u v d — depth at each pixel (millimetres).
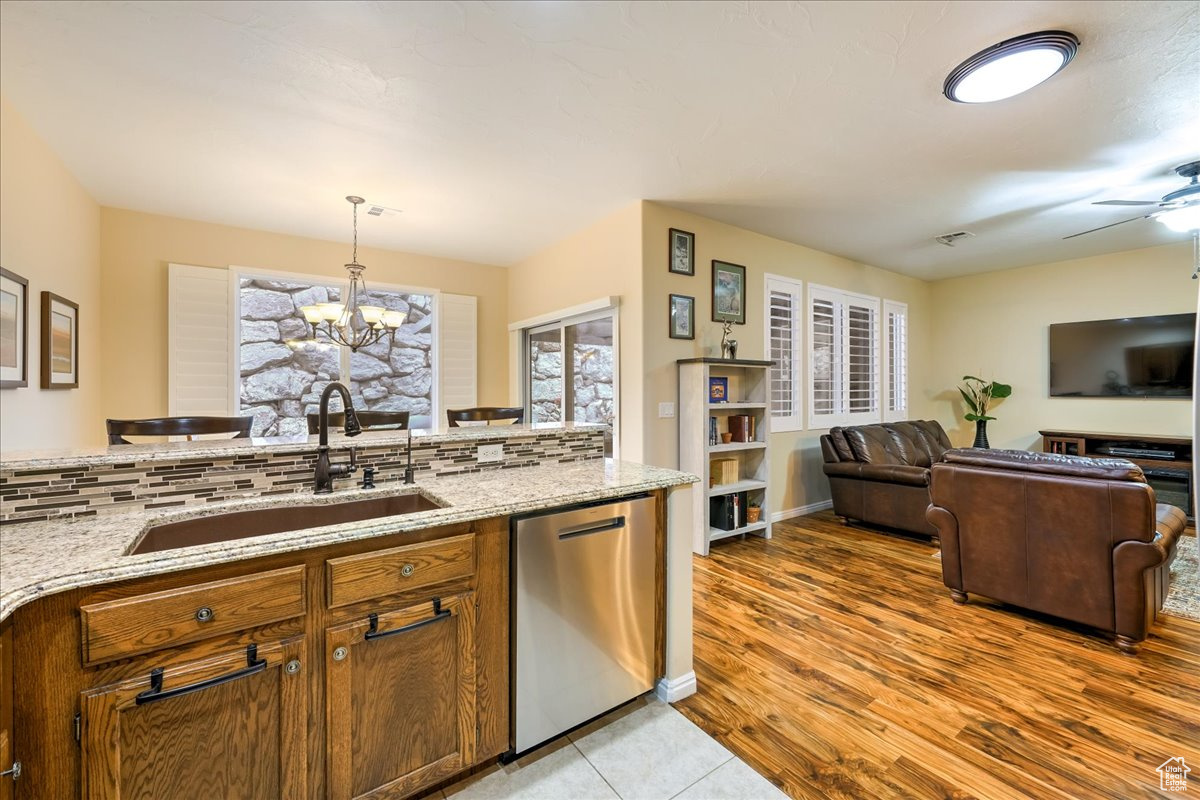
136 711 1104
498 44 1979
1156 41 1972
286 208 3762
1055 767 1642
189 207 3715
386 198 3600
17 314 2408
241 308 4441
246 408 4496
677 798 1524
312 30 1888
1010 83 2209
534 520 1657
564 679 1742
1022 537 2635
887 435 4938
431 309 5203
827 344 5258
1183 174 3197
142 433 2156
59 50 1981
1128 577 2314
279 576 1241
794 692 2066
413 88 2273
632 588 1917
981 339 6172
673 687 2006
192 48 1982
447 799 1518
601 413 4246
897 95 2355
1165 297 4930
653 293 3803
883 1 1770
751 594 3068
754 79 2229
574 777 1611
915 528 4059
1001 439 6004
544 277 4930
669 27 1894
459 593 1535
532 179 3301
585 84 2258
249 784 1229
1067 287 5531
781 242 4777
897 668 2240
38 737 1006
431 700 1490
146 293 3793
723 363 3908
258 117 2506
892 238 4715
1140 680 2127
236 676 1188
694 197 3650
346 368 4840
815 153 2963
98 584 1043
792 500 4930
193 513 1521
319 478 1734
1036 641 2471
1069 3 1776
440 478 2037
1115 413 5250
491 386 5496
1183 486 4688
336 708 1329
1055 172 3248
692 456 3877
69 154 2863
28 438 2543
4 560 1102
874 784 1576
